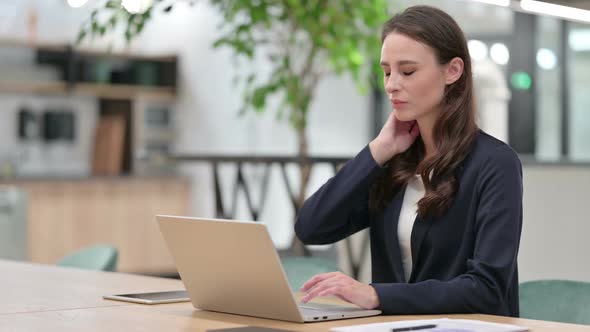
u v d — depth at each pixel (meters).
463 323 2.37
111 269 4.54
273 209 11.02
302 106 6.52
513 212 2.76
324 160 6.11
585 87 9.08
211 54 11.40
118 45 11.41
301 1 5.98
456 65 2.90
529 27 8.68
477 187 2.83
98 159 11.53
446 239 2.88
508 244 2.73
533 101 8.70
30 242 10.02
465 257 2.86
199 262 2.65
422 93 2.88
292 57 7.02
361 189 3.12
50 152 11.36
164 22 11.79
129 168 11.49
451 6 9.54
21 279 3.67
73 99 11.54
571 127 9.05
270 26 6.15
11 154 11.08
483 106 8.33
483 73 8.34
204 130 11.60
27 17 10.94
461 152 2.88
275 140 10.97
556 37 9.00
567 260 5.89
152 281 3.59
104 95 11.38
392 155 3.11
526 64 8.71
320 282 2.70
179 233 2.67
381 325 2.34
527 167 5.84
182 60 11.75
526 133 8.67
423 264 2.96
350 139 11.13
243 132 11.20
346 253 6.34
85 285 3.46
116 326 2.47
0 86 10.82
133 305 2.90
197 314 2.68
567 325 2.47
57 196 10.25
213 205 11.16
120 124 11.39
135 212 10.90
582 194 5.90
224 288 2.63
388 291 2.66
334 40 6.20
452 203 2.87
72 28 11.18
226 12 6.11
